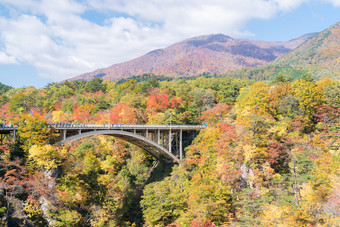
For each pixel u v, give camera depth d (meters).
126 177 66.19
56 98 128.12
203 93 103.62
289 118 64.06
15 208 39.66
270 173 49.19
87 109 104.75
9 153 43.78
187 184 58.44
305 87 69.50
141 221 59.44
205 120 87.44
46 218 42.38
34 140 45.56
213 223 42.59
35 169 45.75
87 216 47.66
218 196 46.12
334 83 80.81
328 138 57.38
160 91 117.38
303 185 44.16
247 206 43.47
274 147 54.00
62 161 49.78
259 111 66.50
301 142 55.41
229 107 96.00
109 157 69.00
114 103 119.50
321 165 46.50
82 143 70.00
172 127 73.38
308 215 38.66
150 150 75.12
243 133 57.47
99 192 51.53
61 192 43.66
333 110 64.31
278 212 39.91
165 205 51.22
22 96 122.69
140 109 94.88
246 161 51.47
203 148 65.44
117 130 59.75
